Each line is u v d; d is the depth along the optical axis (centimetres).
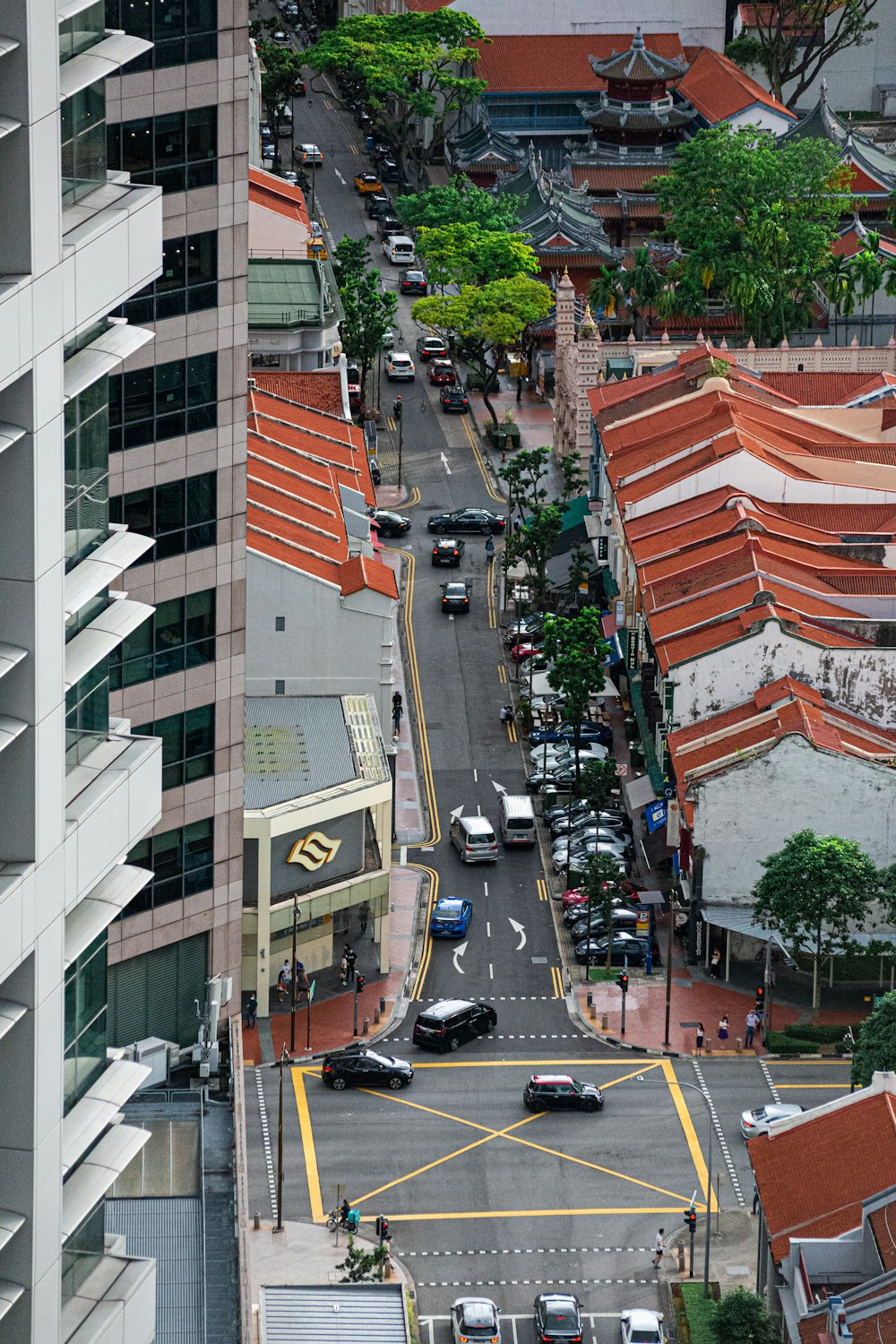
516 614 19962
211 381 10131
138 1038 10756
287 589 15375
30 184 4619
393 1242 11919
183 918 10775
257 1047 13712
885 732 15488
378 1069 13300
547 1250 11906
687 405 19825
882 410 19962
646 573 17262
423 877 15988
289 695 15612
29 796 4862
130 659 10175
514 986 14562
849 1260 10038
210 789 10688
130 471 9950
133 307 9756
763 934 14150
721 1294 11456
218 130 9875
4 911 4728
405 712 18488
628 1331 10956
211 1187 8850
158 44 9538
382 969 14575
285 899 13962
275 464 17425
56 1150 5097
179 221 9806
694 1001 14388
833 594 16550
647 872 15988
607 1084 13475
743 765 14400
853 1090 12450
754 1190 12462
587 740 17700
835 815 14525
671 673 15525
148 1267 5625
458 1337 10956
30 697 4822
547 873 16138
